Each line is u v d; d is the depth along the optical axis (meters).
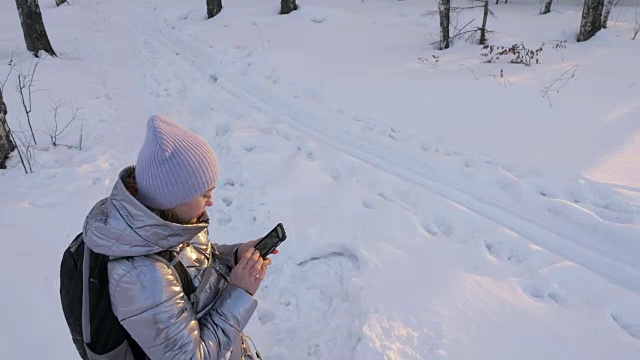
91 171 4.82
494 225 3.94
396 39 9.90
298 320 3.03
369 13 12.31
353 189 4.40
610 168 4.68
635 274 3.44
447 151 5.09
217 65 8.30
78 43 10.55
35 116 6.16
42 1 16.83
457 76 7.35
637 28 9.96
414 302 3.03
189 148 1.32
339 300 3.15
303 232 3.70
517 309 3.03
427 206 4.20
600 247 3.69
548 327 2.90
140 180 1.31
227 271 1.64
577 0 14.70
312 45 9.41
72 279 1.32
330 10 11.84
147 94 7.27
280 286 3.32
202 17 13.21
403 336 2.77
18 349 2.74
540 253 3.61
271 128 5.79
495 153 5.03
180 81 7.70
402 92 6.77
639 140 5.20
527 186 4.41
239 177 4.65
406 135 5.46
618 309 3.13
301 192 4.33
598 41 9.22
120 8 15.45
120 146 5.47
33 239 3.70
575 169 4.68
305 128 5.78
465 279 3.27
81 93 7.14
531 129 5.55
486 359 2.66
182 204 1.34
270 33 10.48
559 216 4.03
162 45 10.18
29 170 4.74
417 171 4.75
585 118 5.78
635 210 4.02
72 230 3.84
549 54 8.54
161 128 1.33
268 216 3.97
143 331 1.29
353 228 3.79
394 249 3.55
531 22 11.30
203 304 1.46
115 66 8.75
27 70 8.03
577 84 6.84
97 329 1.31
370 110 6.18
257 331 2.93
